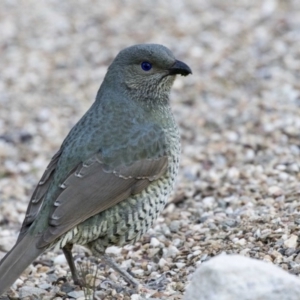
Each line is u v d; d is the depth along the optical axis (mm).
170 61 10898
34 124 19688
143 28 24719
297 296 7945
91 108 10992
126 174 10258
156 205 10586
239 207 12891
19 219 14711
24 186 16516
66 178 10062
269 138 16453
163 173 10602
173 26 24469
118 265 10664
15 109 20547
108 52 23391
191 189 14422
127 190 10227
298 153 15289
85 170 10125
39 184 10320
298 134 16281
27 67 22891
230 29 23516
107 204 10055
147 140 10547
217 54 22016
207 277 8094
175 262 11133
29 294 10438
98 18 25859
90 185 10039
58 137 18969
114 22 25422
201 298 8062
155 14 25625
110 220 10164
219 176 14914
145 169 10391
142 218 10422
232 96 19531
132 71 10898
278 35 22578
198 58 21953
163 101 11039
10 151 18297
